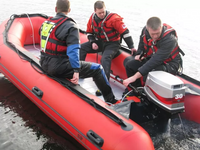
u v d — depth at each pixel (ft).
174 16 31.86
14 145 7.29
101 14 9.18
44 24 7.16
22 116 8.64
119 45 10.12
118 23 9.37
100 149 5.69
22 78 8.23
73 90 7.07
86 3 34.04
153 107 7.10
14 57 9.03
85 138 6.04
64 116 6.68
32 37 13.41
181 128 7.88
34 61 8.34
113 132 5.71
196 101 7.84
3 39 10.30
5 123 8.20
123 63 10.06
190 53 18.52
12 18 13.04
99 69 8.04
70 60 6.68
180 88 6.26
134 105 7.26
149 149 5.47
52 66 7.19
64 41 6.91
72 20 6.97
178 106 6.44
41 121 8.44
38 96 7.46
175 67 7.98
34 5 29.58
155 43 7.47
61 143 7.49
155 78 6.57
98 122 6.04
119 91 9.91
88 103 6.59
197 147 7.14
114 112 6.35
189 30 25.40
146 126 7.58
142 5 38.17
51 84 7.42
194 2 45.06
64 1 7.00
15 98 9.65
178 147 7.12
